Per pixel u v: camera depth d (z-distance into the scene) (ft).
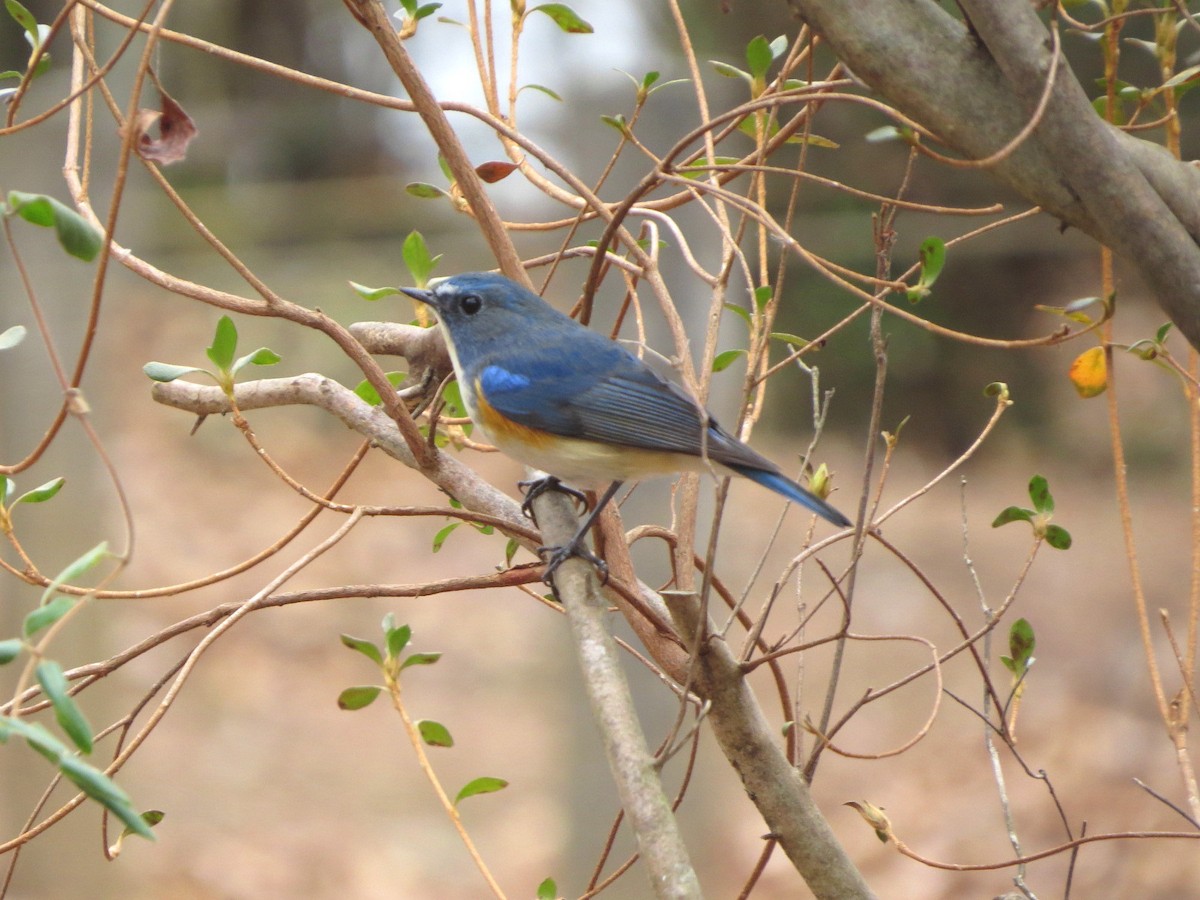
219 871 46.68
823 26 13.97
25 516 36.60
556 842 47.11
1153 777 50.57
